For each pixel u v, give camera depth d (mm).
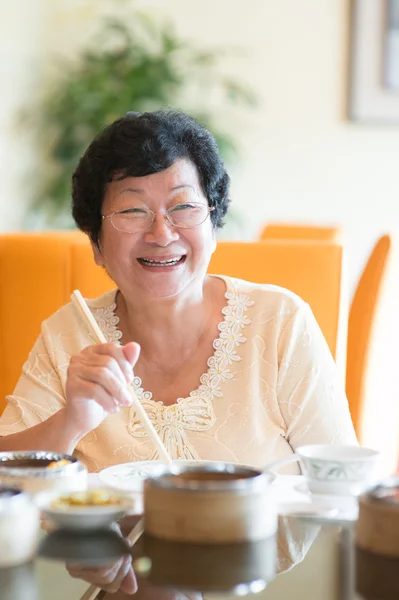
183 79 5070
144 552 1095
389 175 5277
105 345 1529
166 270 1754
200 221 1757
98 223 1827
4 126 4727
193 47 5242
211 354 1845
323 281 2258
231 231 5301
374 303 2416
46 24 5074
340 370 2242
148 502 1133
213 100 5258
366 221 5309
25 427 1861
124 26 4980
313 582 1006
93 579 1021
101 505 1181
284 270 2273
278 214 5312
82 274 2355
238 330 1856
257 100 5266
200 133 1772
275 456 1787
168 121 1751
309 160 5285
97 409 1565
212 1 5219
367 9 5172
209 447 1771
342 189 5301
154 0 5219
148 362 1847
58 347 1930
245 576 1020
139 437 1787
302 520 1247
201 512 1100
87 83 4902
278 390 1824
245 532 1110
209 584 998
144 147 1713
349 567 1055
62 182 4949
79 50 5164
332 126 5266
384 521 1090
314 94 5250
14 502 1075
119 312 1939
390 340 2479
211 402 1810
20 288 2363
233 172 5293
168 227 1736
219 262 2297
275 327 1854
